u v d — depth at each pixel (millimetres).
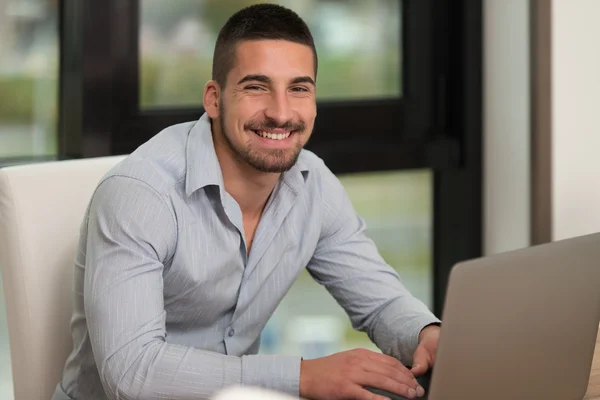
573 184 4445
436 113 4832
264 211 2498
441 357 1680
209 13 4332
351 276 2645
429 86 4805
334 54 4629
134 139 4215
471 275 1659
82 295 2363
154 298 2174
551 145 4387
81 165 2537
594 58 4406
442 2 4766
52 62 4004
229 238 2385
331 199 2654
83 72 3949
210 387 2066
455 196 4832
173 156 2342
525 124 4465
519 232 4562
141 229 2201
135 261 2172
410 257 4883
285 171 2449
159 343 2117
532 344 1846
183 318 2449
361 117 4695
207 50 4352
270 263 2518
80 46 3936
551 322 1874
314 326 4703
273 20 2287
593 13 4379
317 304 4699
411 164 4730
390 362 2096
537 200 4410
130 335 2104
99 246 2189
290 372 2070
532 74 4371
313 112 2342
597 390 2184
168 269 2328
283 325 4660
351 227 2693
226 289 2449
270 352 4652
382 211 4797
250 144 2295
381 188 4781
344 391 2020
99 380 2393
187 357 2092
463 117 4777
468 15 4703
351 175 4648
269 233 2494
